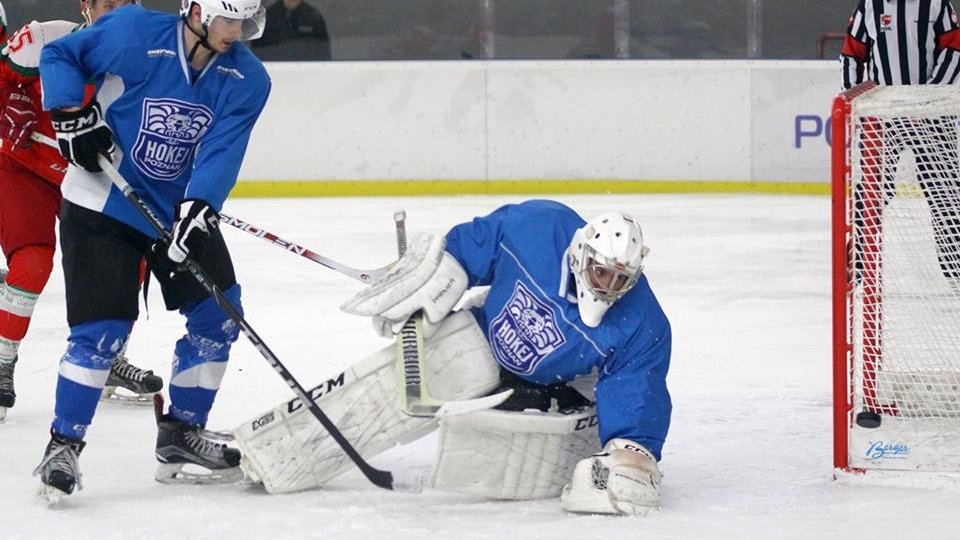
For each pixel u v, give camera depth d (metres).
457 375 10.52
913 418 11.38
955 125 12.13
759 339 17.86
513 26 35.78
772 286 22.12
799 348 17.23
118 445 12.55
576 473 10.20
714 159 35.22
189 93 10.59
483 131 35.41
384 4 35.75
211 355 11.19
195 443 11.15
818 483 11.11
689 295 21.36
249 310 20.12
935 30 18.42
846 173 10.99
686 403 14.15
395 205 33.12
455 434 10.21
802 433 12.84
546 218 10.55
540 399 10.62
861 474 11.23
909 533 9.67
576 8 35.62
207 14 10.25
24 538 9.53
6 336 13.25
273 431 10.71
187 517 10.10
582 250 9.95
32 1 36.72
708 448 12.30
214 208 10.42
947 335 12.53
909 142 12.34
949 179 12.38
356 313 10.30
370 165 35.41
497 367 10.55
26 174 13.42
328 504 10.49
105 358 10.45
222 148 10.62
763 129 34.97
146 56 10.46
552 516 10.14
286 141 35.31
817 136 34.75
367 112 35.25
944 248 12.53
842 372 11.16
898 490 10.87
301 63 35.09
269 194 35.44
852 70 19.06
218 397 14.43
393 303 10.24
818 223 29.48
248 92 10.77
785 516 10.12
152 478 11.35
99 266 10.45
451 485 10.34
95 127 10.37
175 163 10.85
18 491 10.82
